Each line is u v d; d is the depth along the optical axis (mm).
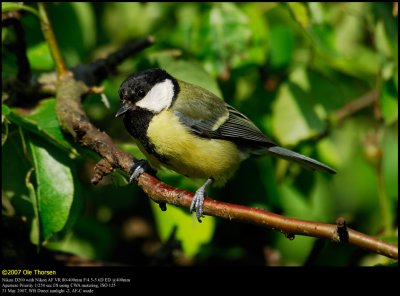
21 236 9109
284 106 9875
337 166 10242
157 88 8938
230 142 9328
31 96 9336
